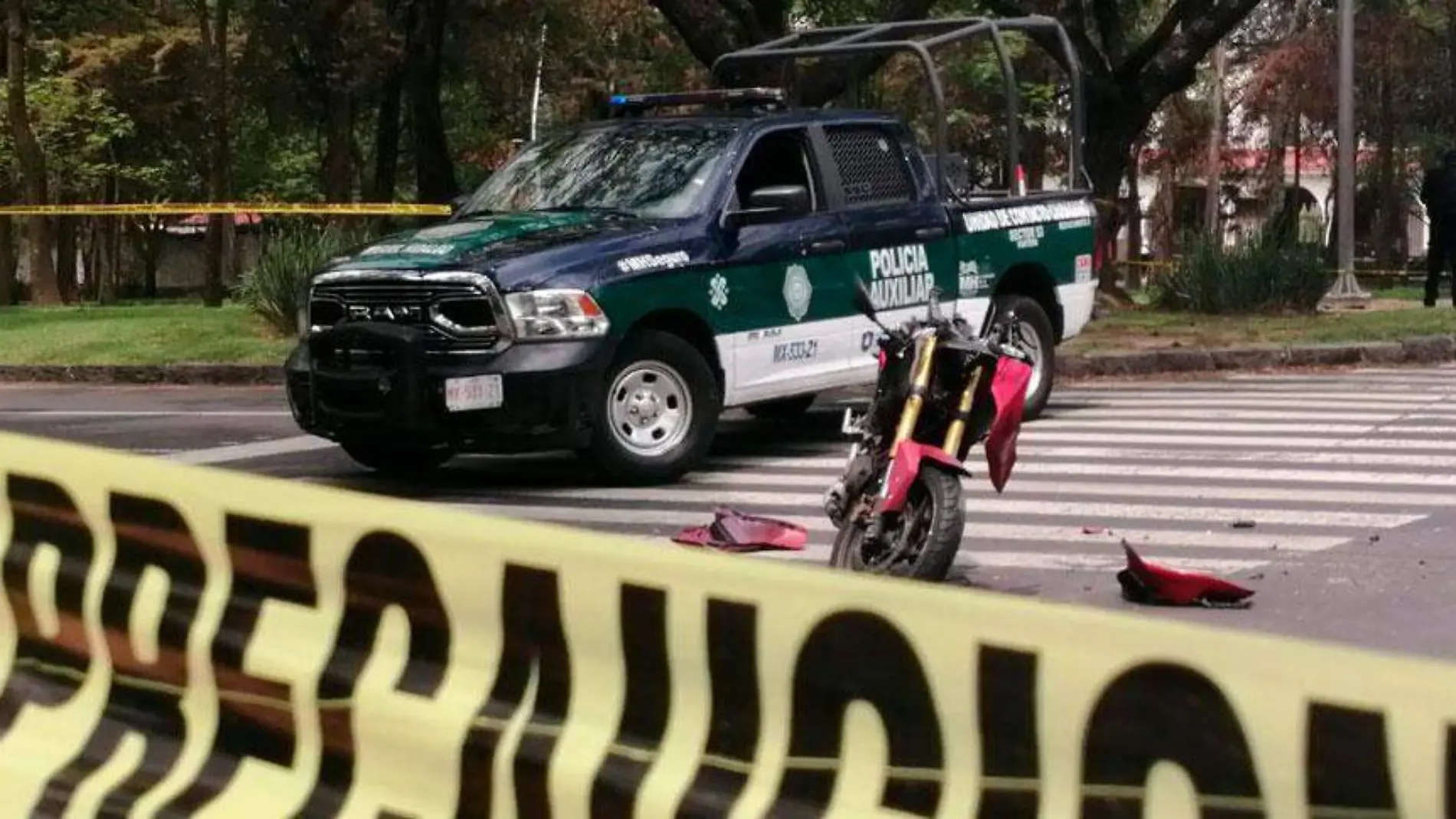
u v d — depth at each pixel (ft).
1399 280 144.56
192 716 14.87
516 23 112.47
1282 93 154.61
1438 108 162.20
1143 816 9.41
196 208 76.07
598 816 11.94
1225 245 73.00
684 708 11.57
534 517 30.32
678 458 33.37
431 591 13.11
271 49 111.75
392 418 31.50
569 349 31.40
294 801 13.85
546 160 37.58
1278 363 54.08
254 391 53.16
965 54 124.16
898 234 37.50
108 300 143.95
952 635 10.19
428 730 13.03
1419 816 8.39
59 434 41.88
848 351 36.65
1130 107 76.64
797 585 10.94
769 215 34.65
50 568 16.15
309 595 14.01
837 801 10.73
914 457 23.07
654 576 11.71
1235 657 9.05
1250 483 32.48
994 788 10.01
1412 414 41.91
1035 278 41.88
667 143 36.24
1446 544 26.94
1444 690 8.32
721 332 34.09
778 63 65.00
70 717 15.85
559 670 12.32
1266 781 8.95
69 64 124.16
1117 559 26.43
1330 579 24.85
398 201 151.53
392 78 105.60
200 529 14.78
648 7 117.39
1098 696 9.59
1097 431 39.75
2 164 118.83
